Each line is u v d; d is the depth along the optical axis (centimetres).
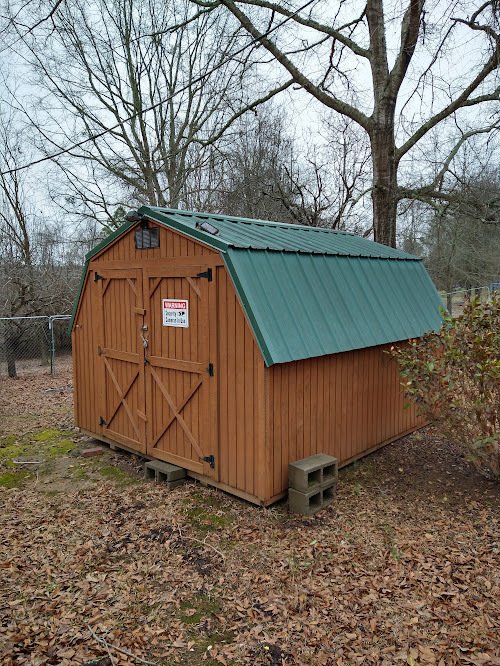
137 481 584
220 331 504
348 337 550
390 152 1147
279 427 482
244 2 1219
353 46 1156
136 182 1884
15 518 493
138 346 618
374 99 1141
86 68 1739
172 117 1928
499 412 493
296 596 358
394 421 699
